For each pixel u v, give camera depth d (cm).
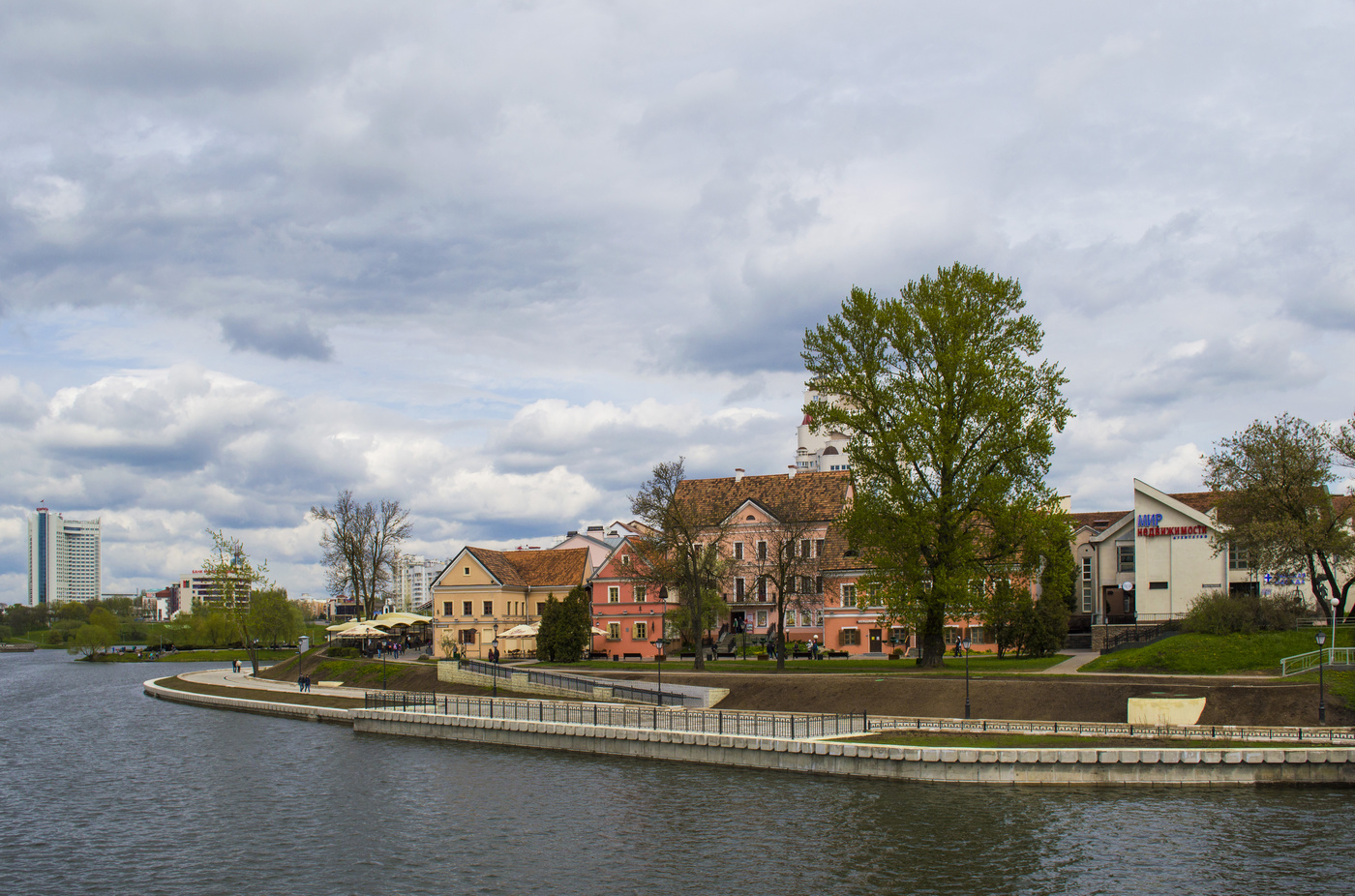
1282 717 5106
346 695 8281
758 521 9912
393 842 4109
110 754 6194
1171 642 6669
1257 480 6950
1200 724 5144
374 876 3697
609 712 6309
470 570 11075
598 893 3478
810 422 7188
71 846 4122
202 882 3653
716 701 6550
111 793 5047
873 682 6269
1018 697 5734
